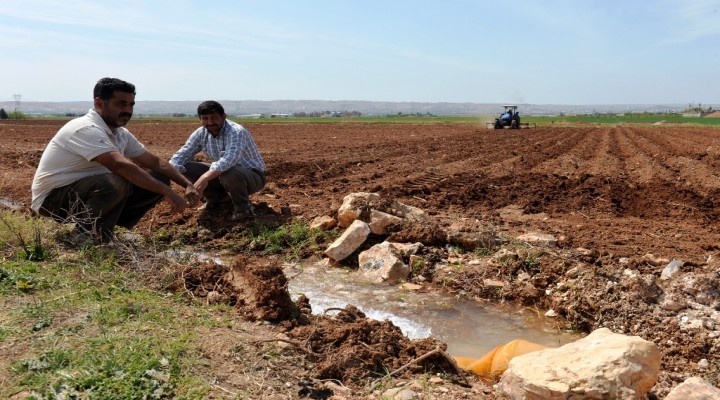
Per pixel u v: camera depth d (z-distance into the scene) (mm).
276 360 3443
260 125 47219
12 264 4574
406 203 9156
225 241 6941
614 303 4973
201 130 7371
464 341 4645
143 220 7551
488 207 9070
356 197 7168
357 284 5832
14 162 13023
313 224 7191
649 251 6344
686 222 8211
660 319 4750
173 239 6965
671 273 5488
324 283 5832
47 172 5551
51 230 5293
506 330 4895
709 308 4863
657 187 10828
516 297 5543
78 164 5504
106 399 2760
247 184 7258
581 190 10516
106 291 4207
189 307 4156
